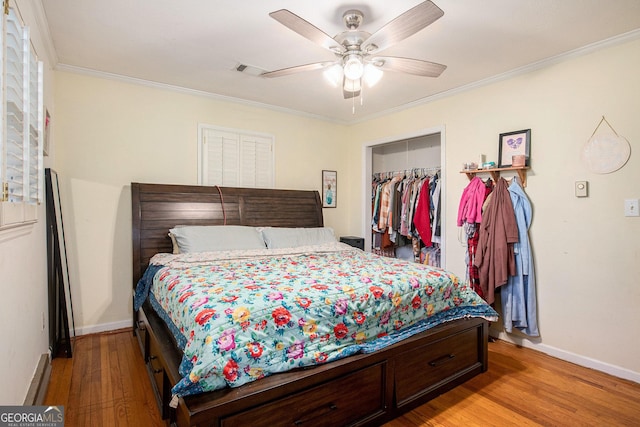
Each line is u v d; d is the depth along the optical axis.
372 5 1.88
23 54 1.50
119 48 2.44
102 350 2.56
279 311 1.46
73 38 2.29
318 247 3.18
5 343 1.32
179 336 1.60
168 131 3.26
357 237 4.28
